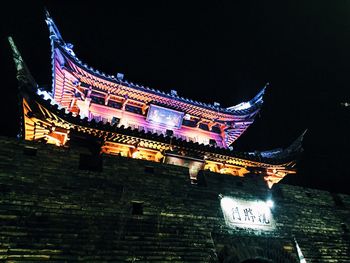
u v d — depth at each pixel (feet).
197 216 41.45
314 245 47.88
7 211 30.86
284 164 67.26
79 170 37.93
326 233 51.11
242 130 83.92
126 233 35.17
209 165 66.54
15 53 49.34
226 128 80.94
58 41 60.29
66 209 33.86
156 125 72.18
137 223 36.70
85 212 34.60
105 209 35.96
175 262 35.42
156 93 70.33
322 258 46.70
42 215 32.24
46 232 31.24
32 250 29.53
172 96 72.13
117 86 67.05
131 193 39.14
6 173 33.42
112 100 70.08
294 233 47.67
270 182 71.00
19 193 32.63
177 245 37.01
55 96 68.80
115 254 32.94
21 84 48.03
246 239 42.80
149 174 42.60
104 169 39.73
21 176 33.96
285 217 49.16
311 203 54.49
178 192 42.65
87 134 54.49
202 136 77.56
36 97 48.98
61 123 52.08
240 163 65.92
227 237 41.63
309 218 51.57
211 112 76.13
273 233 45.80
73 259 30.68
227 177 49.34
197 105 74.33
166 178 43.37
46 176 35.35
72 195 35.24
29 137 57.67
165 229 37.83
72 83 64.80
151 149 60.08
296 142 68.23
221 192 46.39
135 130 56.49
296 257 45.16
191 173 65.31
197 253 37.47
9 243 29.04
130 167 41.83
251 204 47.47
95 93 68.33
